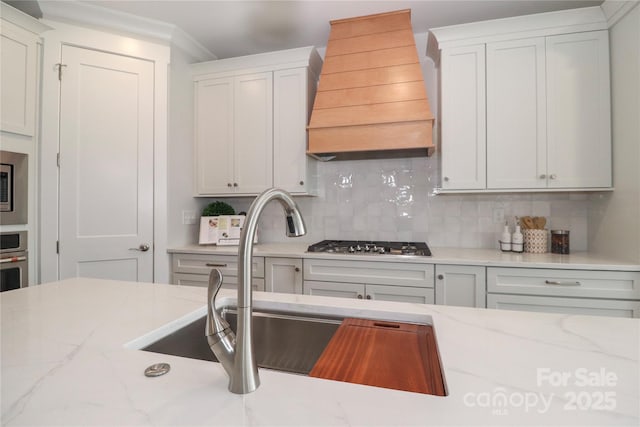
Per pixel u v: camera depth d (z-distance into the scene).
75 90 2.21
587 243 2.30
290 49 2.71
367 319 1.02
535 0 2.12
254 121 2.65
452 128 2.21
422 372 0.69
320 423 0.48
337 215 2.80
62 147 2.16
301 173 2.54
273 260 2.31
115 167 2.33
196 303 1.10
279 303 1.12
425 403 0.53
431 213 2.60
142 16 2.33
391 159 2.69
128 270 2.37
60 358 0.69
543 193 2.38
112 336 0.81
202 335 1.04
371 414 0.50
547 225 2.38
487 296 1.94
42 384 0.59
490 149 2.14
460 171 2.20
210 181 2.77
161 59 2.46
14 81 1.95
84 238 2.22
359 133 2.24
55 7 2.14
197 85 2.79
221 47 2.83
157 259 2.45
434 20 2.39
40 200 2.10
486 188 2.15
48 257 2.11
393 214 2.68
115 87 2.33
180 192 2.67
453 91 2.20
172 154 2.58
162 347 0.88
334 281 2.19
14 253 1.98
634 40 1.77
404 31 2.25
